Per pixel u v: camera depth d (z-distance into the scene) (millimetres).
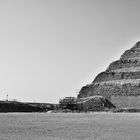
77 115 131250
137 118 113812
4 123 86875
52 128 76188
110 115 132875
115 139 58312
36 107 186000
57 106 194000
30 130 71375
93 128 76812
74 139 58438
